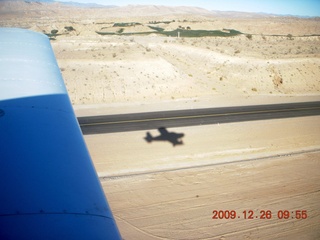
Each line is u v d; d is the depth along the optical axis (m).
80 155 3.96
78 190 3.32
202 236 13.91
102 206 3.25
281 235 14.34
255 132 26.28
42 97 5.12
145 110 29.69
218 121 27.92
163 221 14.76
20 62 6.37
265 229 14.62
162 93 34.88
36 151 3.72
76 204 3.11
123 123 26.14
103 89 33.41
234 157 22.09
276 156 22.72
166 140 23.59
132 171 19.39
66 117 4.80
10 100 4.73
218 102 33.84
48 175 3.39
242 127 27.02
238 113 30.45
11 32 8.52
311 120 30.11
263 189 18.03
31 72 6.02
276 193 17.69
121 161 20.42
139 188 17.50
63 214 2.94
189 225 14.56
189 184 18.17
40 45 8.05
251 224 14.89
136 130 24.86
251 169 20.42
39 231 2.68
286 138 25.80
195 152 22.31
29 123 4.26
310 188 18.45
